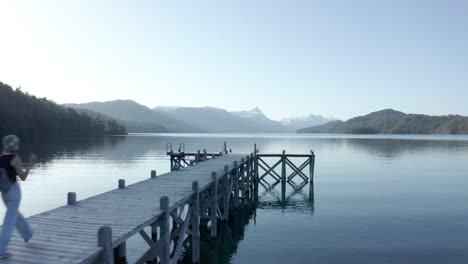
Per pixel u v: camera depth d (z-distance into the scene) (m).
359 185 31.83
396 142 121.94
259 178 36.00
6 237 6.87
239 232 17.77
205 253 14.85
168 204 10.69
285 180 33.84
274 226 18.77
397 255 14.19
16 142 7.18
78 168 42.84
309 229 18.00
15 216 7.10
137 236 16.72
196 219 13.93
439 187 30.48
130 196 12.91
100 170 41.09
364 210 22.05
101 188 29.23
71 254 7.01
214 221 16.73
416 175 38.28
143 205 11.40
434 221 19.25
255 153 34.19
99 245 7.35
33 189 28.55
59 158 54.75
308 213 21.55
